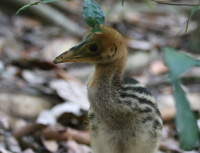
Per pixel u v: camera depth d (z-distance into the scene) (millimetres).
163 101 9812
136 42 13609
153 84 11000
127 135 5094
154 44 13367
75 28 15727
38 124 7379
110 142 5234
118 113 4938
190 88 10742
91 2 3289
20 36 14234
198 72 11312
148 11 18078
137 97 5031
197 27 13211
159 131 5410
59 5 17438
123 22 16219
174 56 2779
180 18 17594
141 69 12133
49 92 9109
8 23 15055
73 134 7477
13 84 9234
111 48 4977
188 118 2719
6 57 11430
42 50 13391
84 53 4953
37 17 16141
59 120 8164
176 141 8039
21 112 8336
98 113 5113
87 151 7223
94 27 3230
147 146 5242
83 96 9164
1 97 8391
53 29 15516
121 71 5125
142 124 5043
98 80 5070
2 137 7207
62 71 10969
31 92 8992
